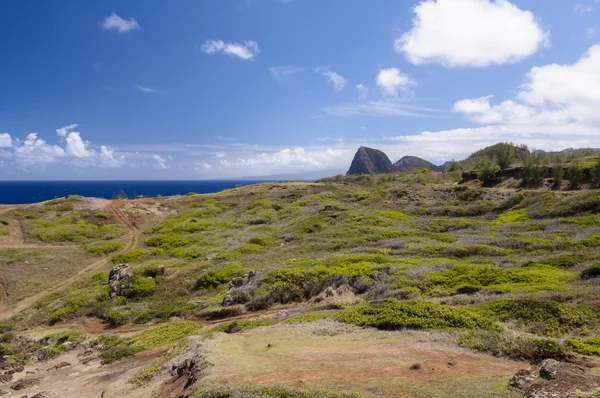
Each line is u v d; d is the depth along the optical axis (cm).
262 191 7831
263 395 819
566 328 1230
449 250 3019
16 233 5575
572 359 983
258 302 2606
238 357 1200
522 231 3503
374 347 1232
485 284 2077
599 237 2742
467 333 1254
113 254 4934
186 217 6341
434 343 1228
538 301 1410
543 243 2873
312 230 4853
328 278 2653
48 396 1547
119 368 1792
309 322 1681
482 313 1457
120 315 2925
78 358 2238
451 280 2208
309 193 7288
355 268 2706
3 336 2867
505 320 1373
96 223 6256
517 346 1084
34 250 4812
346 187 7694
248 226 5797
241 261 3912
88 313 3164
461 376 909
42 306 3434
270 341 1436
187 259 4362
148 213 6844
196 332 2133
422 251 3105
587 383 685
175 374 1336
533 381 759
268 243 4731
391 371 981
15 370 2028
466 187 5512
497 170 6003
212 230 5622
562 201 3981
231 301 2703
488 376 898
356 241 3881
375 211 5388
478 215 4619
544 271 2127
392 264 2695
